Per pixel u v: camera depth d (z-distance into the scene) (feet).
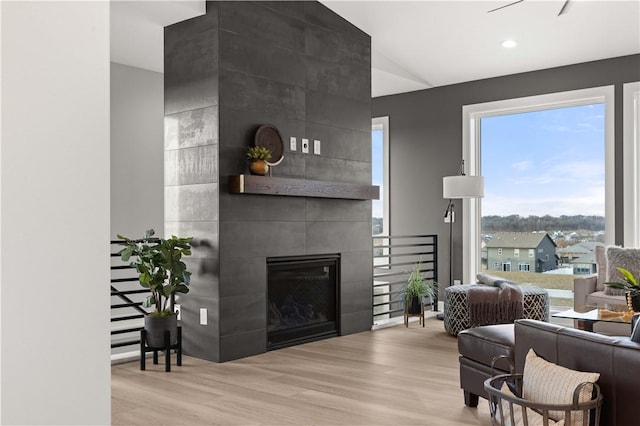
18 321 2.42
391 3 18.90
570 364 8.18
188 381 13.75
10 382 2.40
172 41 16.99
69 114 2.60
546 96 22.72
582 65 21.91
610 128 21.20
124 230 21.18
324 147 19.13
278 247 17.35
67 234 2.58
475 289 19.13
